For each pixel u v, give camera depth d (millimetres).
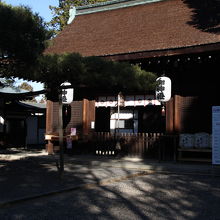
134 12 17719
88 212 6016
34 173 10578
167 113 13844
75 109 16141
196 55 12680
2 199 6613
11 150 19109
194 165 12172
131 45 14641
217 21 13688
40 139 26359
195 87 13312
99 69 8336
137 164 12469
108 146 14992
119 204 6672
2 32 6531
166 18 15836
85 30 18203
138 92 14555
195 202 6906
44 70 7918
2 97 9383
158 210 6234
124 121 19016
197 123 13172
